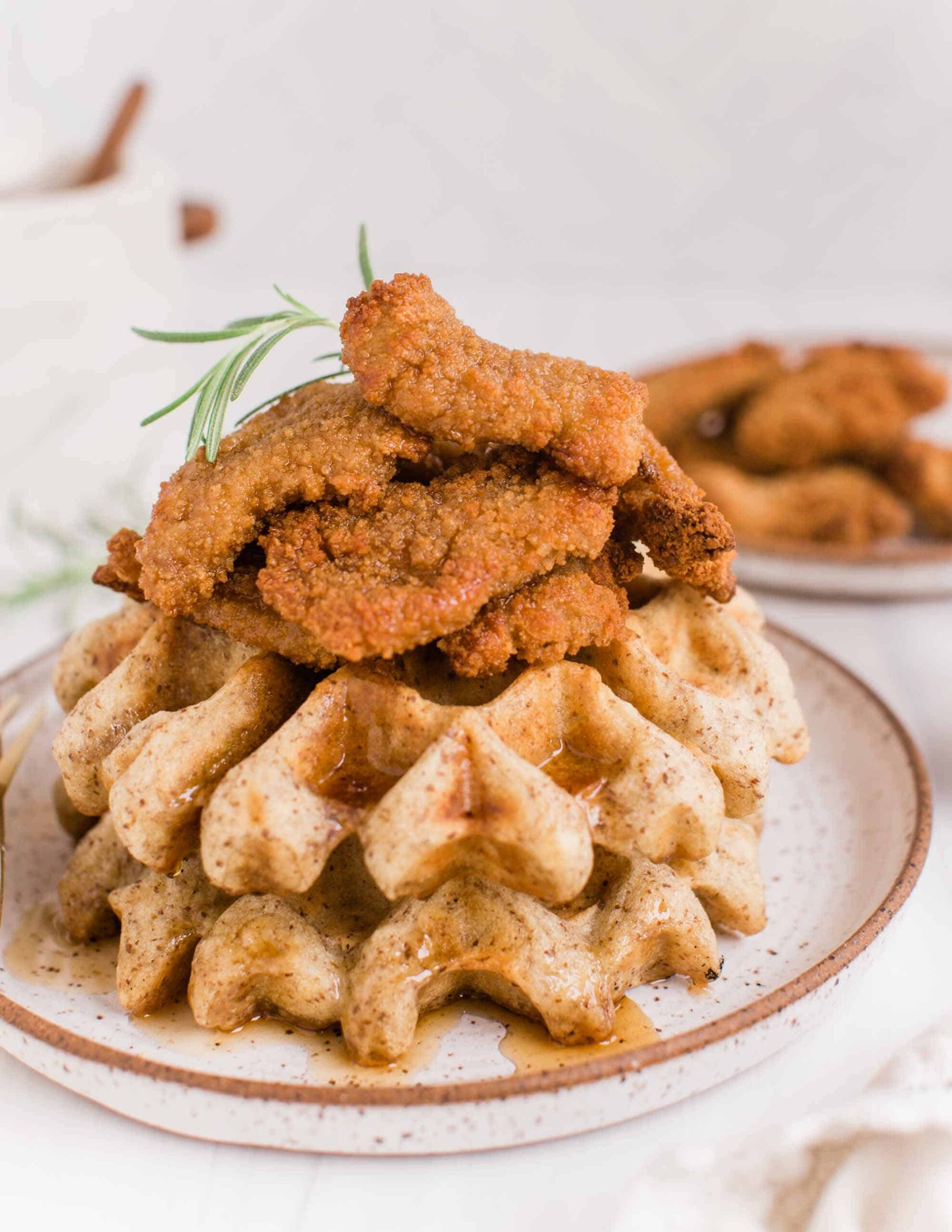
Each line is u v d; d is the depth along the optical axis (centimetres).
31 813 64
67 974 58
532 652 56
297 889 54
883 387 89
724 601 59
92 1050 53
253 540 56
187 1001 57
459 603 54
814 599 81
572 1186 54
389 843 53
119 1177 54
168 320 99
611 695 56
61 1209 53
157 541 56
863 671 76
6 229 85
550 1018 55
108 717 57
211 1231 53
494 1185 54
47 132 99
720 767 57
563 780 56
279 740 55
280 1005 56
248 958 55
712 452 94
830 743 67
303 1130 53
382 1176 54
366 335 56
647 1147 54
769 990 57
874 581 80
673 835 55
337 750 55
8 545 84
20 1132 55
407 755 55
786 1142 53
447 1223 53
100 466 94
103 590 79
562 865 53
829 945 58
